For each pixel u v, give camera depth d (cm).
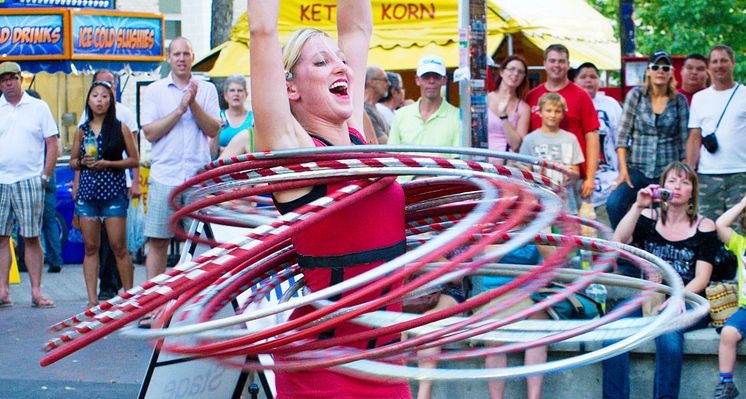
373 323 368
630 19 1411
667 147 834
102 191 952
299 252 397
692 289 627
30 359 779
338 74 401
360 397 375
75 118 1574
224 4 1636
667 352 600
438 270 343
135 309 352
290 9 1327
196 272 352
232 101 908
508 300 375
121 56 1391
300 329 385
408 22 1319
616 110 977
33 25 1338
